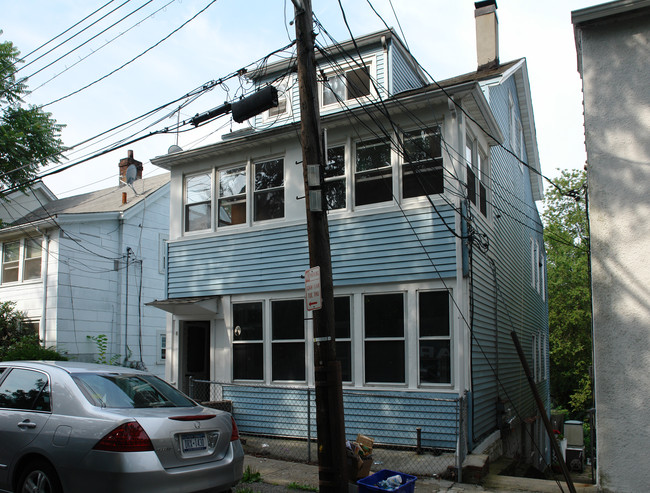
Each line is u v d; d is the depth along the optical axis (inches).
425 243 391.2
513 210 619.2
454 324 371.6
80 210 809.5
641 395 242.1
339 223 427.5
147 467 194.2
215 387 471.2
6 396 238.1
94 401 215.5
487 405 418.3
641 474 237.8
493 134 471.2
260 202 479.5
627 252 253.6
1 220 794.8
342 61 522.9
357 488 249.6
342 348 412.2
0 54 728.3
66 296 660.7
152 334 754.8
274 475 314.2
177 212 523.2
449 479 317.4
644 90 260.4
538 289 803.4
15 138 746.8
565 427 769.6
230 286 478.9
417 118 410.3
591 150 266.2
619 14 264.7
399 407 380.8
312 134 265.6
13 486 215.9
